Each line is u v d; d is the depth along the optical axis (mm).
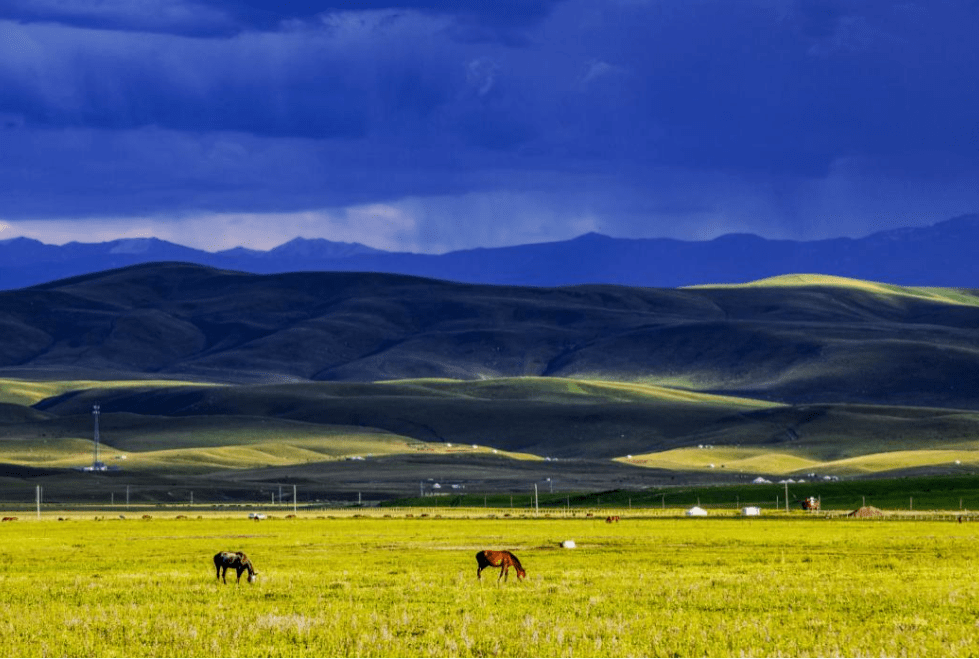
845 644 51500
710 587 76188
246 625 56938
